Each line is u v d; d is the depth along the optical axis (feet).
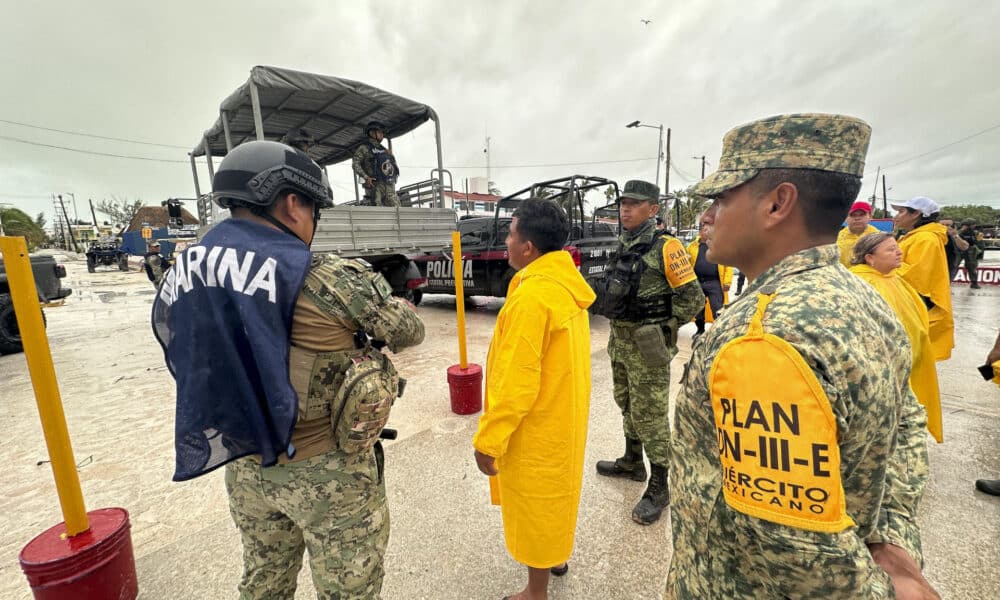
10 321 18.69
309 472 3.45
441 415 10.94
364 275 3.56
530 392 4.18
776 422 1.86
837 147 2.19
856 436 2.04
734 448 2.00
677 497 2.61
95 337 21.57
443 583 5.68
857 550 1.85
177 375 3.28
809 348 1.89
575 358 4.46
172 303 3.32
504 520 4.85
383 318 3.60
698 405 2.40
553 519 4.54
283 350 3.07
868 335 2.03
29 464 9.07
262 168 3.32
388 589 5.59
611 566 5.90
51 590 4.58
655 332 6.29
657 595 5.43
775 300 2.14
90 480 8.32
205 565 6.07
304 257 3.24
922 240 10.07
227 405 3.09
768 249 2.40
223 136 22.45
